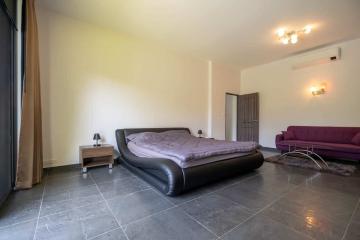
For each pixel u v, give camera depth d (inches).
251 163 117.1
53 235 54.4
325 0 103.7
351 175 114.9
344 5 107.9
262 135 227.8
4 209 69.7
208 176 92.7
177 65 187.3
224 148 106.4
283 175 116.1
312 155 162.2
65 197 81.0
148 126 166.2
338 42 163.2
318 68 180.7
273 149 216.2
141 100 161.2
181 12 117.1
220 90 226.2
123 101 150.3
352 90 160.6
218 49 178.7
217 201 78.6
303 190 91.0
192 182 86.0
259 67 231.3
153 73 168.9
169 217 65.1
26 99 89.1
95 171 122.1
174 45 169.6
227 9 113.3
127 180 104.7
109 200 78.5
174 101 185.8
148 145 118.3
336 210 70.6
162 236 54.3
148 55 165.0
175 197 82.6
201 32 143.6
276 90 214.2
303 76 191.5
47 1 107.9
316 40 157.2
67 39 124.2
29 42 91.2
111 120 144.0
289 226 59.8
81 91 130.0
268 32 142.9
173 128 176.4
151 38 155.1
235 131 260.2
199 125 209.0
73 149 126.9
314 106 183.8
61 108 122.3
